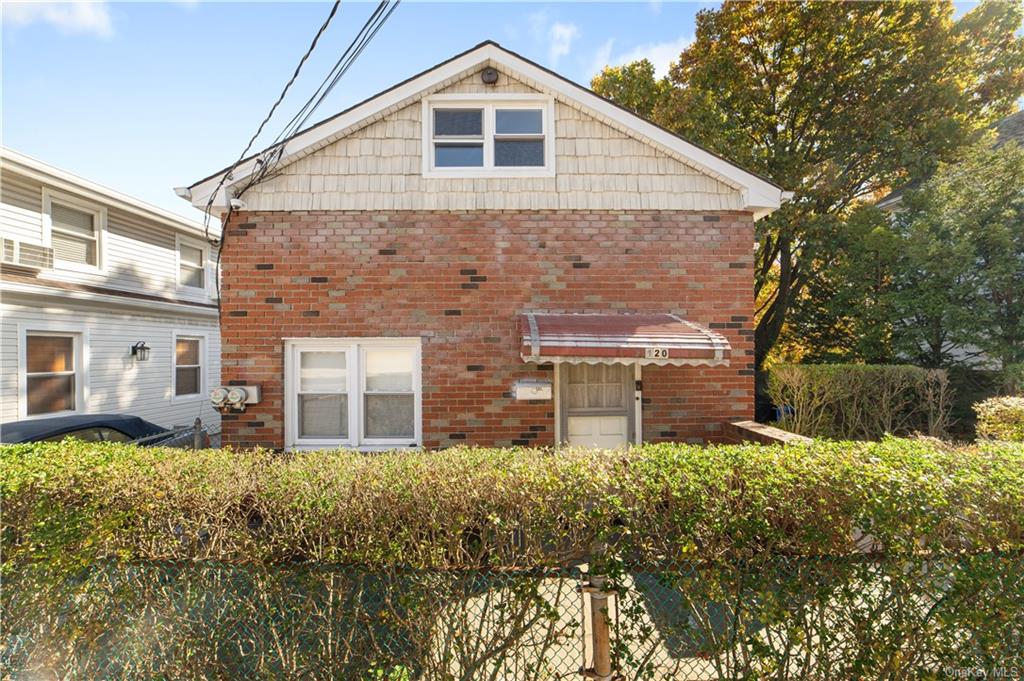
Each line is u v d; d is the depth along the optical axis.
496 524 2.70
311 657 2.82
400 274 6.57
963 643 2.58
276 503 2.80
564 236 6.67
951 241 11.38
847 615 2.64
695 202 6.75
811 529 2.60
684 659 2.82
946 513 2.55
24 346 9.80
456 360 6.55
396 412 6.66
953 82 13.40
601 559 2.63
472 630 2.79
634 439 6.62
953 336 11.29
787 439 5.09
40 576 2.95
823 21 13.74
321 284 6.51
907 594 2.57
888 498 2.55
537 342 5.53
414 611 2.74
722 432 6.64
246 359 6.46
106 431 7.53
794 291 15.69
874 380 10.72
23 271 9.87
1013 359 10.70
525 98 6.77
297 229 6.52
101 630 2.92
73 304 10.75
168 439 8.31
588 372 6.66
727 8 14.63
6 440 6.34
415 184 6.62
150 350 12.82
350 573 2.79
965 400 11.23
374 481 2.86
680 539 2.61
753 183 6.63
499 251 6.64
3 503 2.95
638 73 15.87
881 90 13.84
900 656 2.58
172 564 2.89
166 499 2.87
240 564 2.85
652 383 6.68
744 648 2.65
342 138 6.62
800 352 16.22
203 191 6.32
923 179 13.54
